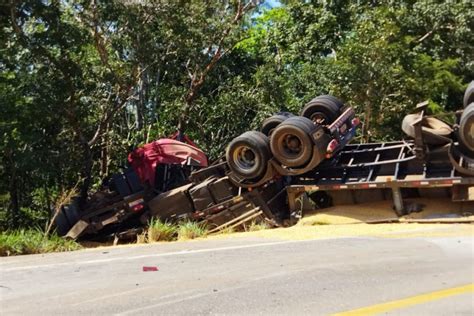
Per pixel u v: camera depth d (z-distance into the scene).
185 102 21.59
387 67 18.45
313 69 21.78
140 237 12.37
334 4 23.14
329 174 13.55
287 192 13.53
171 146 14.58
